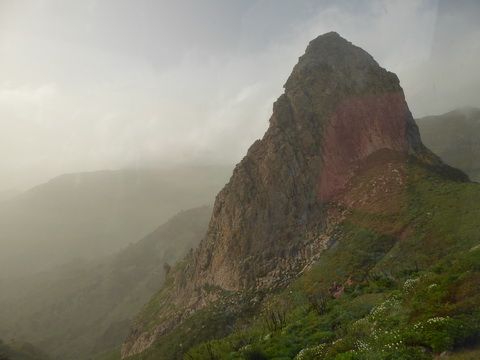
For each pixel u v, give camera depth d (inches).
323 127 3149.6
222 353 1176.2
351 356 669.9
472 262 874.8
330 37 3912.4
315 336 999.6
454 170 2815.0
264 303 2303.2
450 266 1005.8
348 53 3713.1
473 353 538.6
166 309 3476.9
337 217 2645.2
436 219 2048.5
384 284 1414.9
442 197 2235.5
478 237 1691.7
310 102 3292.3
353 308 1134.4
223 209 3191.4
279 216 2812.5
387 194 2539.4
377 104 3257.9
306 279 2178.9
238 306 2410.2
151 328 3260.3
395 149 3009.4
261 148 3287.4
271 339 1099.9
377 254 2043.6
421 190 2428.6
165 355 2262.6
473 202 2012.8
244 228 2878.9
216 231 3260.3
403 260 1849.2
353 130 3149.6
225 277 2797.7
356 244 2229.3
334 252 2289.6
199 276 3152.1
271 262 2625.5
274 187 2923.2
